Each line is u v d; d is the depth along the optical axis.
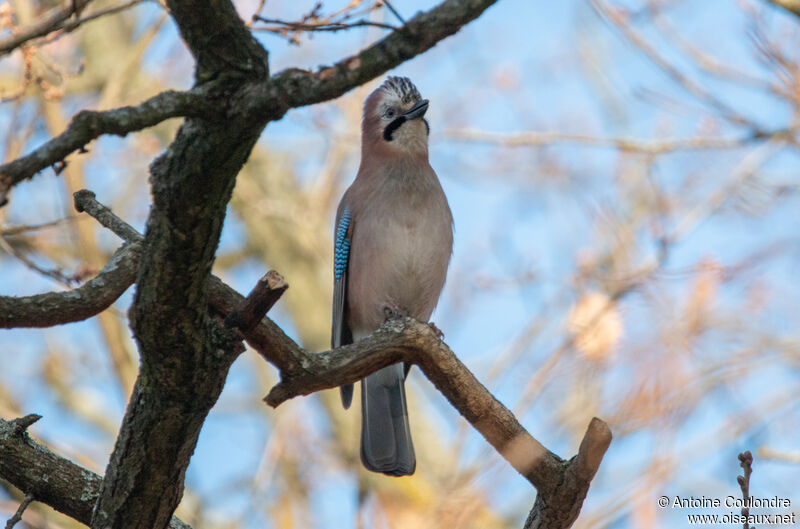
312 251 15.91
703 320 12.12
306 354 5.89
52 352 14.59
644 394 11.69
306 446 13.90
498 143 12.84
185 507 13.30
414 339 6.05
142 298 5.11
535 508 6.32
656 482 11.22
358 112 15.02
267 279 5.29
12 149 11.42
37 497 6.40
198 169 4.68
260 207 14.95
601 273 12.74
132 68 13.32
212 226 4.90
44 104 11.66
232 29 4.48
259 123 4.56
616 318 12.12
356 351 6.00
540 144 12.80
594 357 11.94
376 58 4.38
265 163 15.87
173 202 4.77
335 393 14.89
